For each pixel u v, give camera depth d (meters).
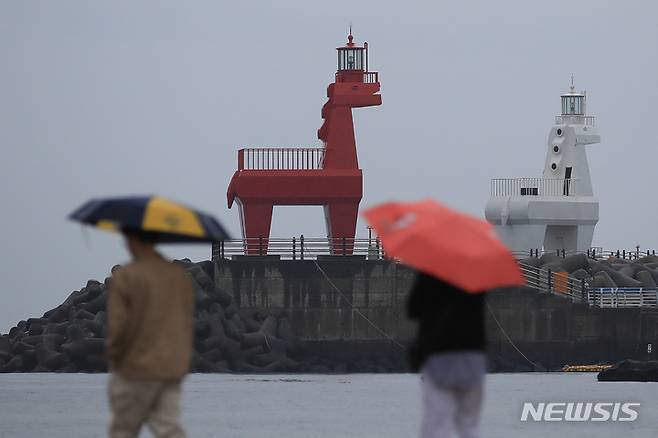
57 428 113.06
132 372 52.25
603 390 160.50
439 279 52.50
